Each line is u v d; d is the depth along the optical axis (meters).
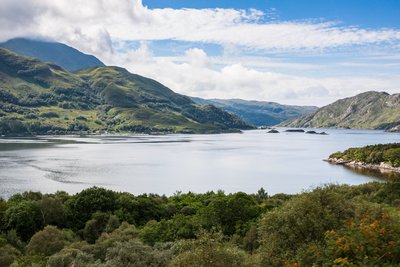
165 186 173.25
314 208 29.83
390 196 96.50
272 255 29.03
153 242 67.56
